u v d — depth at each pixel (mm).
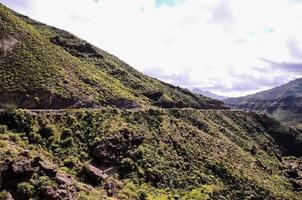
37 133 77188
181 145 99312
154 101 148250
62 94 101500
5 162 51781
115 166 78500
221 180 94625
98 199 58438
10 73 98938
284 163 163000
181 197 77062
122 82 154375
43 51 118312
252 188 99500
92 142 81875
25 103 92812
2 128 72375
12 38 113938
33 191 50562
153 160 84688
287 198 107250
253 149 148250
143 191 72438
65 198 51875
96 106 107500
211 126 140000
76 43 171125
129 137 87500
